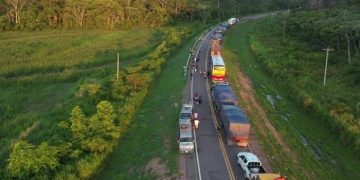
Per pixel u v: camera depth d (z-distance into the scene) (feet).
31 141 143.84
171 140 149.59
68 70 254.47
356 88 233.96
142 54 314.76
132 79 203.51
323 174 138.51
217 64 225.56
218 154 140.05
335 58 292.61
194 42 355.36
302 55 309.83
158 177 123.54
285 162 139.64
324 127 184.44
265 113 191.72
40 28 451.12
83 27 474.90
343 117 180.34
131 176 123.95
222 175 125.90
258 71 282.77
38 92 214.48
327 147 164.96
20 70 253.44
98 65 281.74
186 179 122.62
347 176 143.13
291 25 436.35
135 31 442.09
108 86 203.31
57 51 319.06
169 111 178.40
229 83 227.61
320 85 237.45
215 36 379.55
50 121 164.25
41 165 114.93
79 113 142.00
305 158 148.25
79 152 127.13
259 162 124.47
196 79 232.32
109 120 142.00
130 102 176.45
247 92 219.82
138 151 140.77
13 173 113.70
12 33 405.59
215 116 175.52
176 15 553.64
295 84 239.09
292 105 214.48
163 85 219.82
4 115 177.78
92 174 121.90
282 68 275.80
